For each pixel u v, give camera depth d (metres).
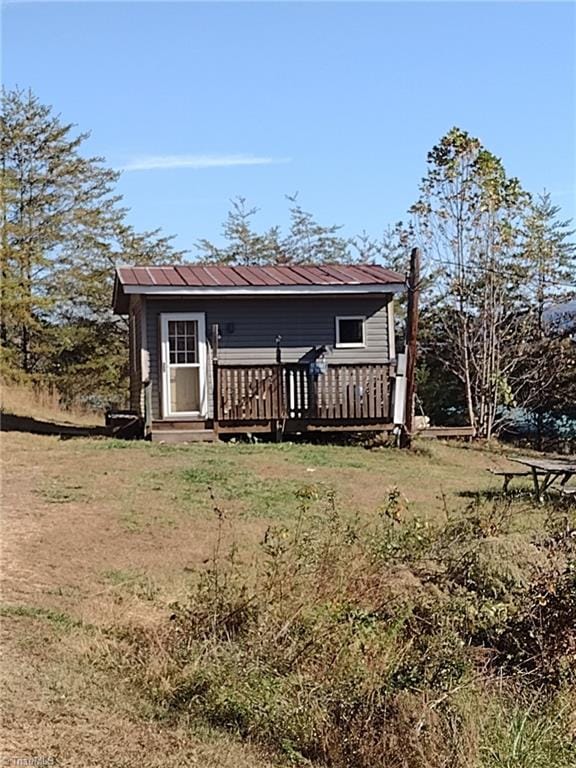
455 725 5.94
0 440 16.64
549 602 7.18
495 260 22.95
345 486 13.03
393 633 6.71
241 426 17.56
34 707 5.41
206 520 10.45
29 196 32.75
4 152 32.53
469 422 23.17
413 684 6.28
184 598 7.53
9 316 30.75
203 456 15.06
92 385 32.75
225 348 18.44
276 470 13.97
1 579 7.96
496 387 22.31
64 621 6.95
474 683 6.50
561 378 25.08
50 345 32.22
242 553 8.96
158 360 18.16
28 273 32.12
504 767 5.64
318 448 16.77
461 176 22.70
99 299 33.19
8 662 6.04
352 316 18.94
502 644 7.21
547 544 8.19
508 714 6.17
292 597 7.05
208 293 17.94
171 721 5.68
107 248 33.81
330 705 6.09
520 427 26.30
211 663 6.36
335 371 17.78
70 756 4.90
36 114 32.75
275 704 5.98
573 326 25.14
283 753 5.63
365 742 5.86
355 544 8.03
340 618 6.80
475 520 8.88
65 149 33.16
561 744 5.95
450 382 26.42
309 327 18.80
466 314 23.08
